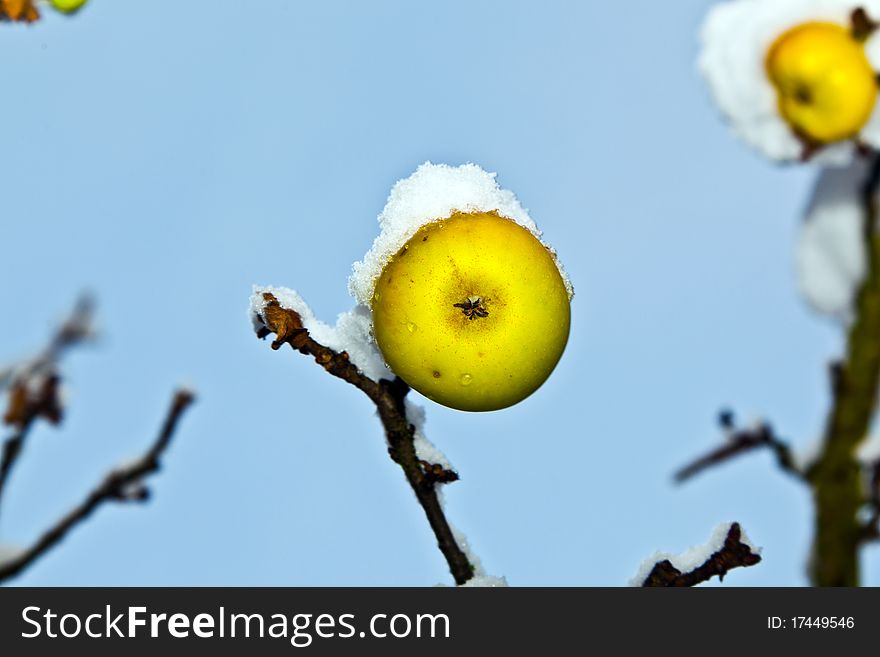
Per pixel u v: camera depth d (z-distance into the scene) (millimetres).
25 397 6711
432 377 4137
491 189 4355
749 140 6734
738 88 6695
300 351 4246
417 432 4480
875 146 6414
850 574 5406
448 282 4039
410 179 4387
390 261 4215
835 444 5477
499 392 4148
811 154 6590
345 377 4293
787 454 6027
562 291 4227
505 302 4047
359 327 4398
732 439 6172
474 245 4078
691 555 4559
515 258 4090
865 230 5734
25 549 6582
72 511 6648
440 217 4234
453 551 4559
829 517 5453
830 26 6438
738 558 4453
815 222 6754
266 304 4234
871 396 5457
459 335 4055
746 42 6668
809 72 6211
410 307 4062
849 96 6207
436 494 4539
